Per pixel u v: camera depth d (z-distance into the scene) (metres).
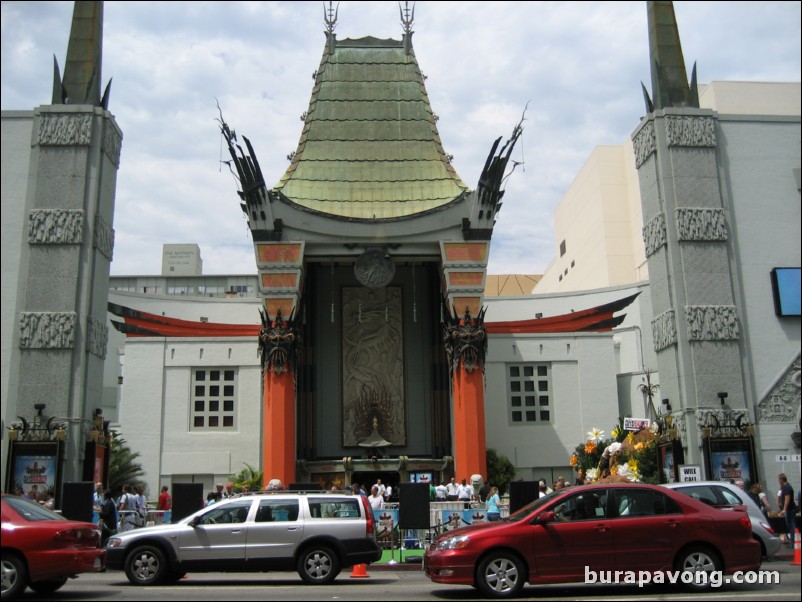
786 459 29.11
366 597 15.39
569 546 15.09
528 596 15.30
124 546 18.19
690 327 30.03
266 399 44.50
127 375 49.41
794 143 31.81
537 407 50.69
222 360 49.84
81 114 31.20
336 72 51.31
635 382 56.56
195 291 92.38
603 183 76.38
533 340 51.50
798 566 19.14
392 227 46.16
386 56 51.97
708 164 31.34
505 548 15.06
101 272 31.34
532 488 25.14
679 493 15.83
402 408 49.16
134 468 46.25
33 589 16.58
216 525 18.36
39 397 29.14
